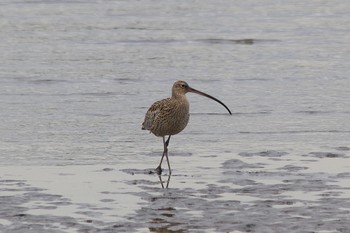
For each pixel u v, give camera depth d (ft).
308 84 99.40
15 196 55.77
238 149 69.97
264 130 77.51
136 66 110.01
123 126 79.25
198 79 102.42
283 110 86.28
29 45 123.54
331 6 160.97
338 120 81.56
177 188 57.93
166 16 150.20
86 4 163.02
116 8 158.92
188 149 70.33
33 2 163.32
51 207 53.42
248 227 49.26
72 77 102.89
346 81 100.94
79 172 62.69
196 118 82.74
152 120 66.44
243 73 105.81
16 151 69.31
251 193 56.18
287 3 163.94
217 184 58.75
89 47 123.13
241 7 159.12
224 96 93.40
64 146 71.26
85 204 54.19
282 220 50.39
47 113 84.53
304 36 131.95
